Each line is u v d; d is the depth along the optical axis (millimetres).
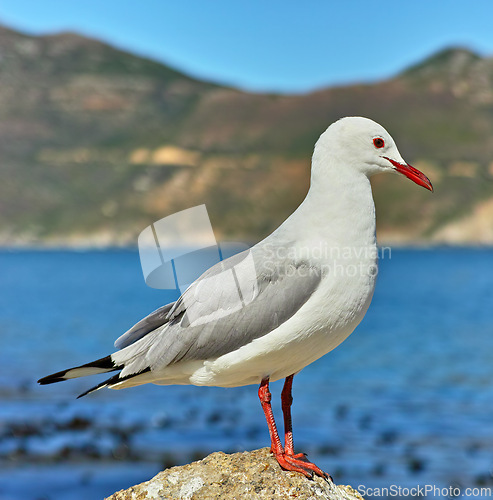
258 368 5473
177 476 5512
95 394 18734
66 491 11367
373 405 18031
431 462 12852
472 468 12500
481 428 15445
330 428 15422
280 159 190750
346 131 5523
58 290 68562
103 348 29516
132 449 13516
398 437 14648
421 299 58594
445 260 132375
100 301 55781
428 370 24281
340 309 5309
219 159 198125
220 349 5406
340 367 25000
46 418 15789
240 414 16609
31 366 24312
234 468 5480
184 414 16516
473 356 27688
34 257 154625
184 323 5496
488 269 108250
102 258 150750
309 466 5441
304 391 20031
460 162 198000
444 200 180875
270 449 5648
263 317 5312
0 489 11328
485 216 178500
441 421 16156
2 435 14328
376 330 37438
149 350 5621
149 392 19062
